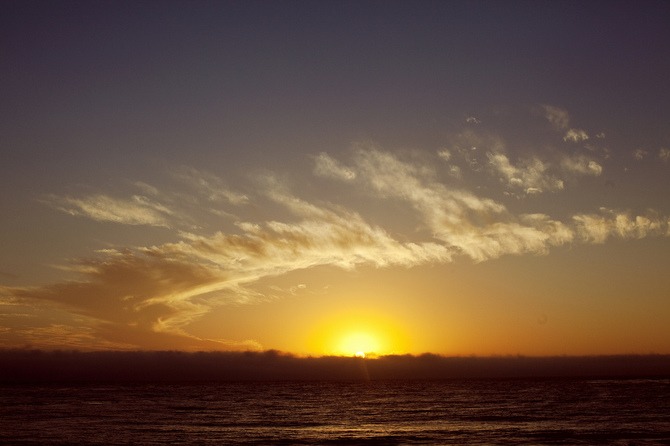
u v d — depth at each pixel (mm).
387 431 55594
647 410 77188
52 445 46312
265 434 53844
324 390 185000
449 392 154000
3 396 130750
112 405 98500
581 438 48094
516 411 78688
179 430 57469
